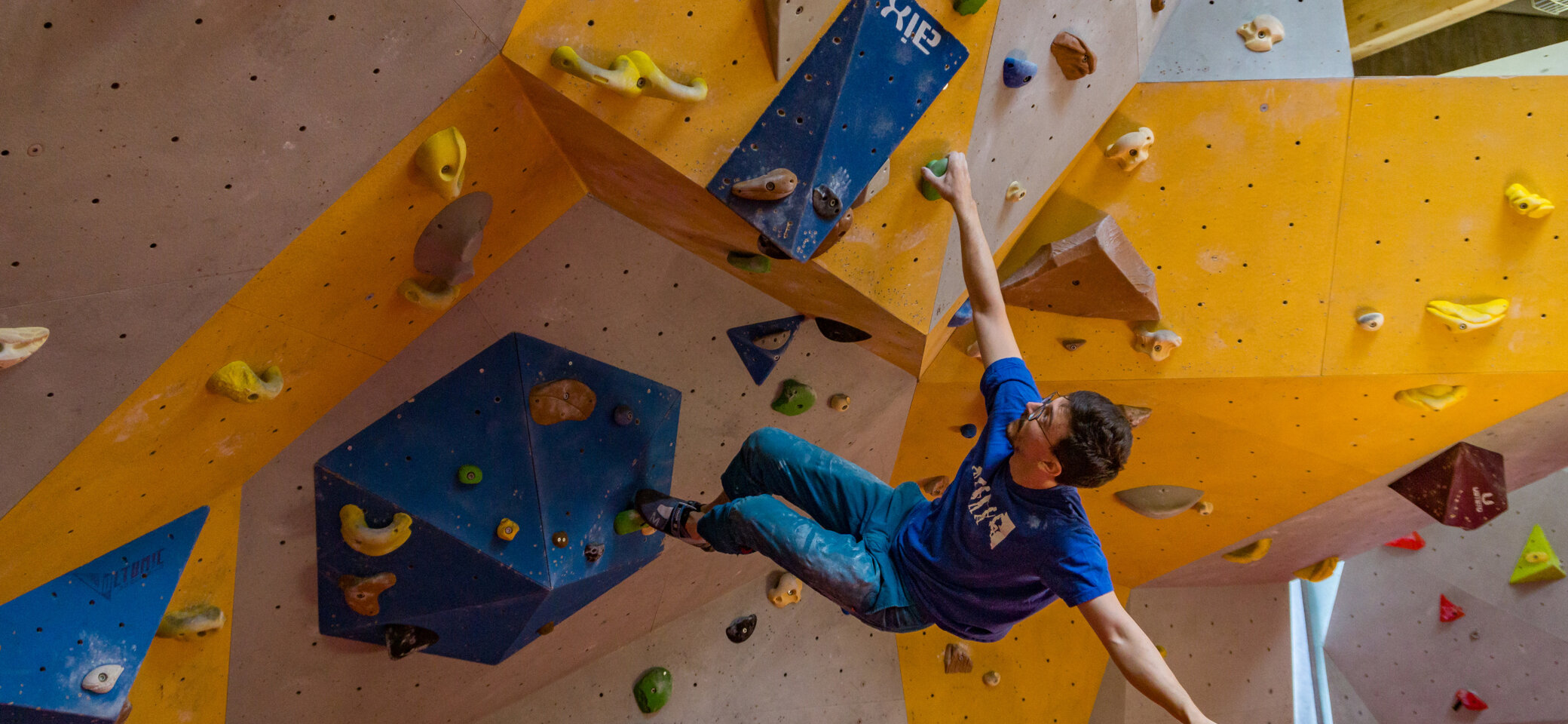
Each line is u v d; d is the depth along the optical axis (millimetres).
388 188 2789
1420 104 3953
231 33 2191
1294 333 4320
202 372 2799
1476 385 4375
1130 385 4520
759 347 4203
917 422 4914
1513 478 5246
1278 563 6113
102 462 2744
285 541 3514
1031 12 3287
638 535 4152
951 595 2758
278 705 3996
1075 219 4172
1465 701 7008
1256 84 3955
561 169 3303
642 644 5242
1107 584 2473
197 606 3361
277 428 3219
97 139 2164
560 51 2635
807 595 5703
